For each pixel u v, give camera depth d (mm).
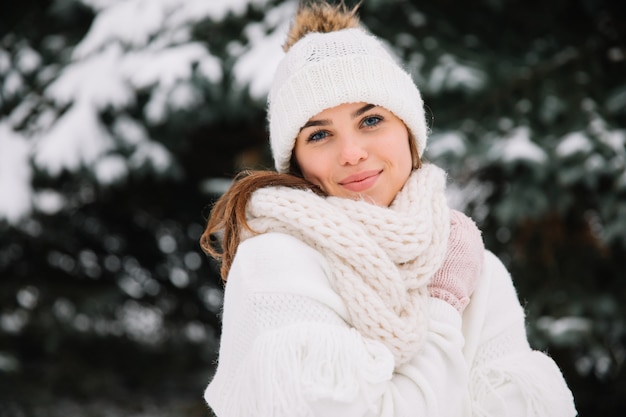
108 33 4887
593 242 4746
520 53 4949
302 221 1510
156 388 6016
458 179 4895
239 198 1595
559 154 4258
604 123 4355
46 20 5523
